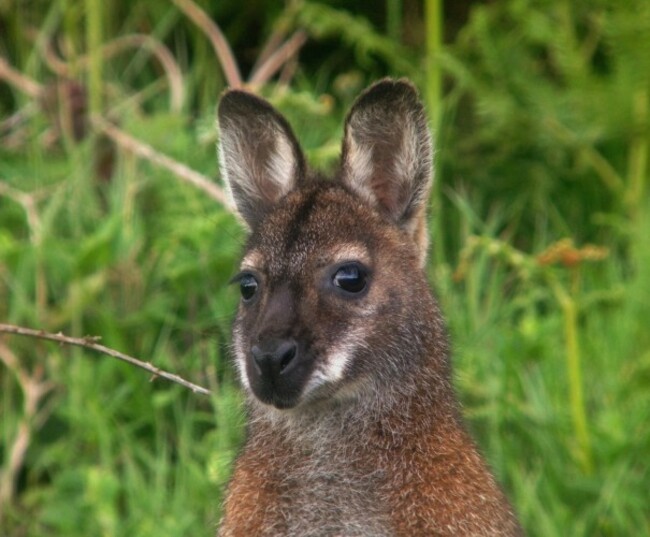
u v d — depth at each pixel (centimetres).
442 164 1381
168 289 1234
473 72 1412
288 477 917
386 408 909
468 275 1251
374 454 909
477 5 1454
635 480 1103
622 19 1348
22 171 1345
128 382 1178
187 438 1127
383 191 968
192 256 1218
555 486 1106
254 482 922
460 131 1425
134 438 1177
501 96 1381
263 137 991
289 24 1432
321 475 913
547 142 1382
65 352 1207
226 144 992
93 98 1355
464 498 891
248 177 995
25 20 1481
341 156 953
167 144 1314
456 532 886
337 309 892
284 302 885
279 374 872
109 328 1192
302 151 964
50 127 1388
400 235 939
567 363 1182
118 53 1467
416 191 954
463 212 1333
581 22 1442
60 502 1116
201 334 1186
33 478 1177
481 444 1070
